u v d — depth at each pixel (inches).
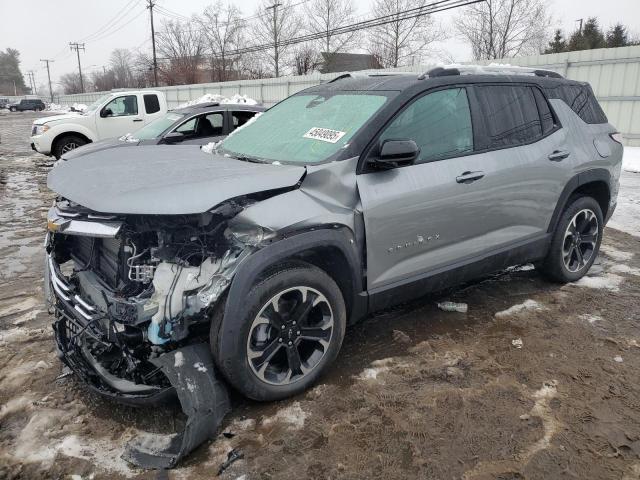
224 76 1835.6
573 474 96.5
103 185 110.2
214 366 108.1
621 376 128.3
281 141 140.8
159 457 99.5
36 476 95.7
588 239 185.9
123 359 111.1
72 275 126.7
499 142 151.2
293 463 98.7
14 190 391.5
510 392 121.1
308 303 115.7
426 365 132.3
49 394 120.3
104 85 3592.5
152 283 102.1
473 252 147.9
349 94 145.0
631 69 529.7
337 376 127.2
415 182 129.6
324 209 115.6
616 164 188.7
